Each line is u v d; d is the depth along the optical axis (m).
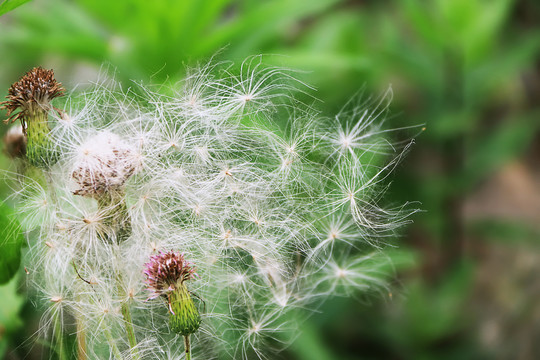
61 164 0.38
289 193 0.40
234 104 0.40
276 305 0.41
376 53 0.61
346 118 0.45
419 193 0.54
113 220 0.37
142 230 0.38
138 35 0.46
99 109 0.40
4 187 0.42
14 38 0.47
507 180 0.81
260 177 0.40
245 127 0.40
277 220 0.40
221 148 0.40
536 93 0.83
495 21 0.59
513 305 0.62
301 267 0.41
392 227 0.40
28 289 0.40
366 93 0.52
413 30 0.69
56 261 0.38
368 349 0.51
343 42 0.56
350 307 0.51
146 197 0.38
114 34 0.47
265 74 0.41
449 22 0.57
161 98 0.40
